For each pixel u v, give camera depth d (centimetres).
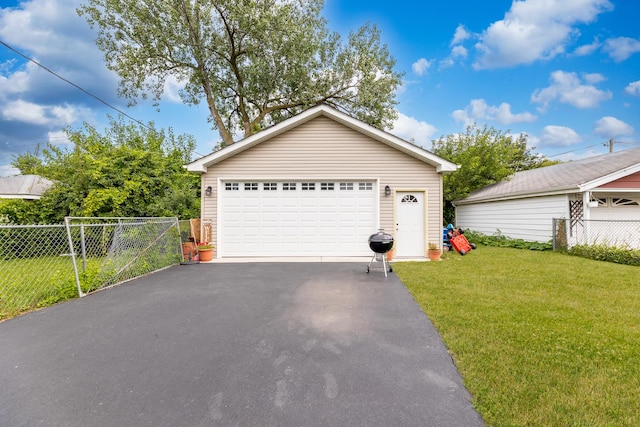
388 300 458
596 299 450
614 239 927
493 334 326
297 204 874
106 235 739
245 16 1190
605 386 233
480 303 434
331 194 877
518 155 2442
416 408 211
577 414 202
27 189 1428
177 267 738
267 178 869
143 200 995
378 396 225
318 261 805
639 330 337
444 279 581
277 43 1289
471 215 1509
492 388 231
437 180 868
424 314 394
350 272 661
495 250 1000
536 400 217
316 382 243
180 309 424
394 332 340
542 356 279
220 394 229
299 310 417
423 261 796
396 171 871
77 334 340
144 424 196
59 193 970
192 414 206
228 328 356
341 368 265
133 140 1377
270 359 282
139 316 397
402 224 873
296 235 873
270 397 225
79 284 490
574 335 323
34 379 249
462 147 1631
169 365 272
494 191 1338
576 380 241
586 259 805
